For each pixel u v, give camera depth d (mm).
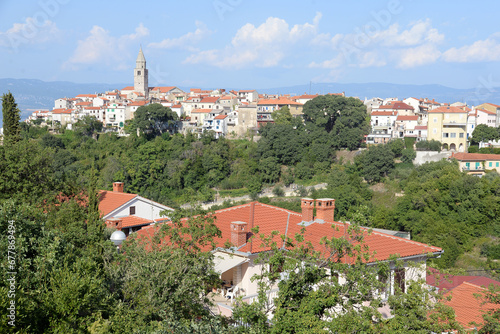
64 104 195250
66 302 17484
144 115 150625
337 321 19297
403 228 95688
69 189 46219
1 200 36281
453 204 92562
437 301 22234
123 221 44875
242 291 27969
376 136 143875
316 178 133375
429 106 176625
